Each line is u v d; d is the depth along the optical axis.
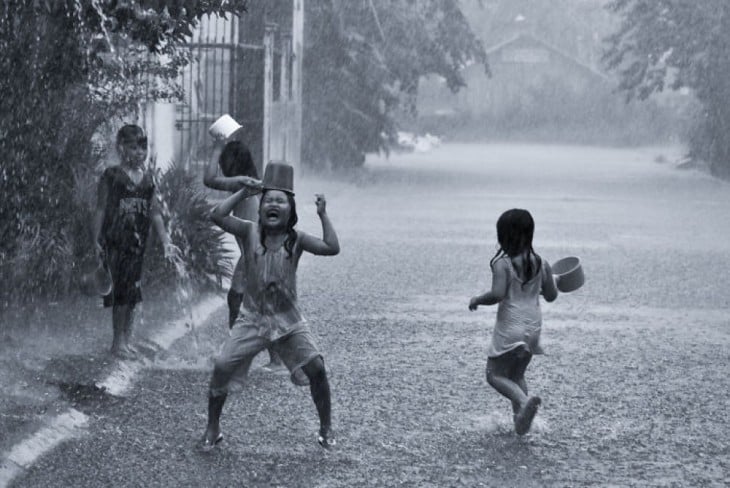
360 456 9.60
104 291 12.23
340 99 52.16
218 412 9.59
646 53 67.56
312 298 18.41
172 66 16.47
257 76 34.22
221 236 18.02
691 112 80.81
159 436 9.92
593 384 12.63
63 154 14.72
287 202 9.53
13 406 10.16
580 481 9.11
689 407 11.66
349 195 42.12
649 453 9.94
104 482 8.67
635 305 18.50
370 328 15.84
